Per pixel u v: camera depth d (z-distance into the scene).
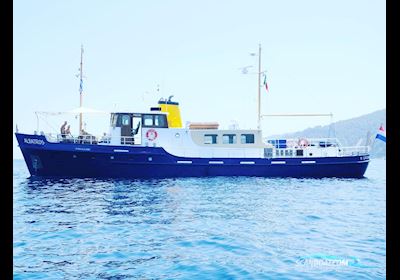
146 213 15.20
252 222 13.34
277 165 29.42
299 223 13.25
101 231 11.89
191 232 11.68
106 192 21.67
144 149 27.28
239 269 7.94
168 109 31.48
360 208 16.92
